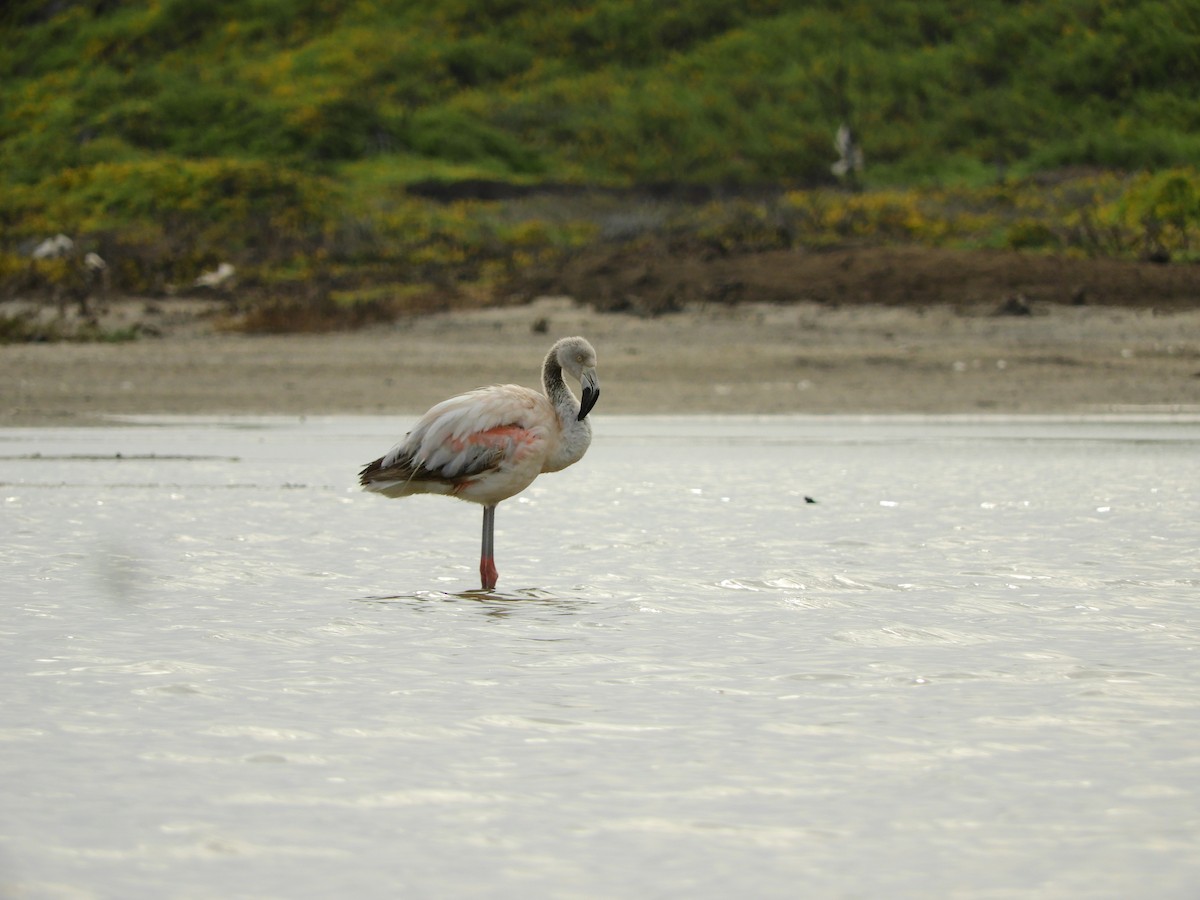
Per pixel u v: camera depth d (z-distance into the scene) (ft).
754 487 48.01
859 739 18.49
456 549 35.29
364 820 15.58
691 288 106.52
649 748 18.15
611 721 19.38
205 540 36.55
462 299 109.70
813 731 18.86
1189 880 13.93
